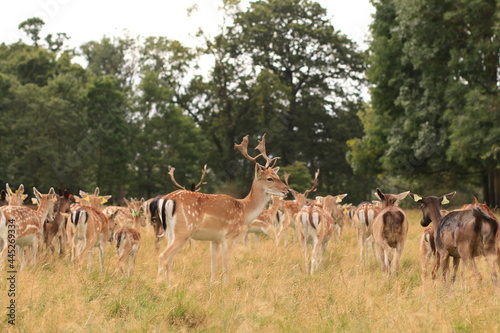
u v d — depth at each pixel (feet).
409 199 226.79
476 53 135.64
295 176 242.99
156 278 49.67
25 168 221.46
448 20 143.74
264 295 42.98
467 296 41.34
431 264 63.31
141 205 92.73
